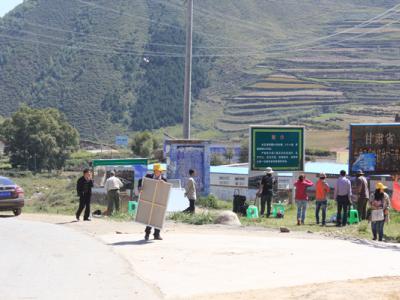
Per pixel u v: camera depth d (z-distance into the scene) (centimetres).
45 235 2277
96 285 1426
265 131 3788
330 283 1450
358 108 18112
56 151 10781
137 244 2078
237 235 2416
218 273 1606
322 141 13600
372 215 2419
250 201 4081
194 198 3138
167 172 4231
